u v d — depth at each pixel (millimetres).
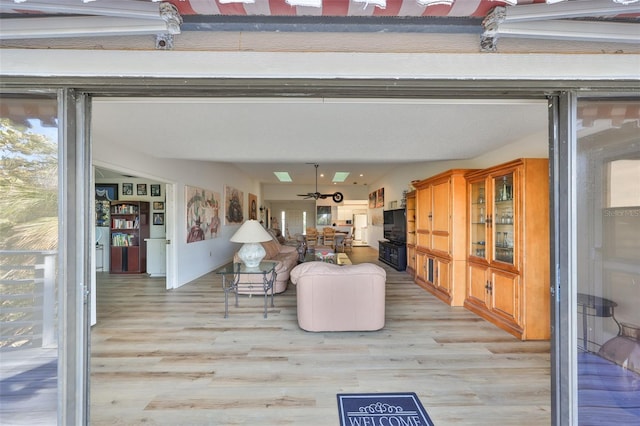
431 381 2303
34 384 1346
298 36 1388
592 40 1326
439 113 2719
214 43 1376
